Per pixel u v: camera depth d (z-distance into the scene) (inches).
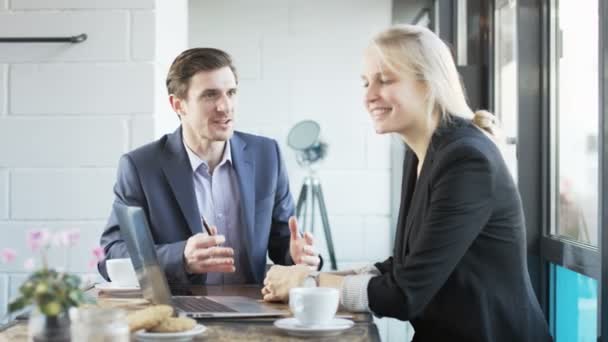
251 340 53.5
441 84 67.6
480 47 133.5
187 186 88.1
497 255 64.3
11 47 114.8
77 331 43.1
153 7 114.2
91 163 115.3
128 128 115.0
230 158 91.3
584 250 85.5
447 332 64.4
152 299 62.9
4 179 115.7
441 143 65.1
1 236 115.9
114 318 43.2
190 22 177.3
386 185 175.6
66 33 114.3
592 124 85.3
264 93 176.9
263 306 65.9
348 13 176.4
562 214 98.6
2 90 115.1
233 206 91.0
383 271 75.5
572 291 92.7
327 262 174.7
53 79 115.0
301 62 176.7
